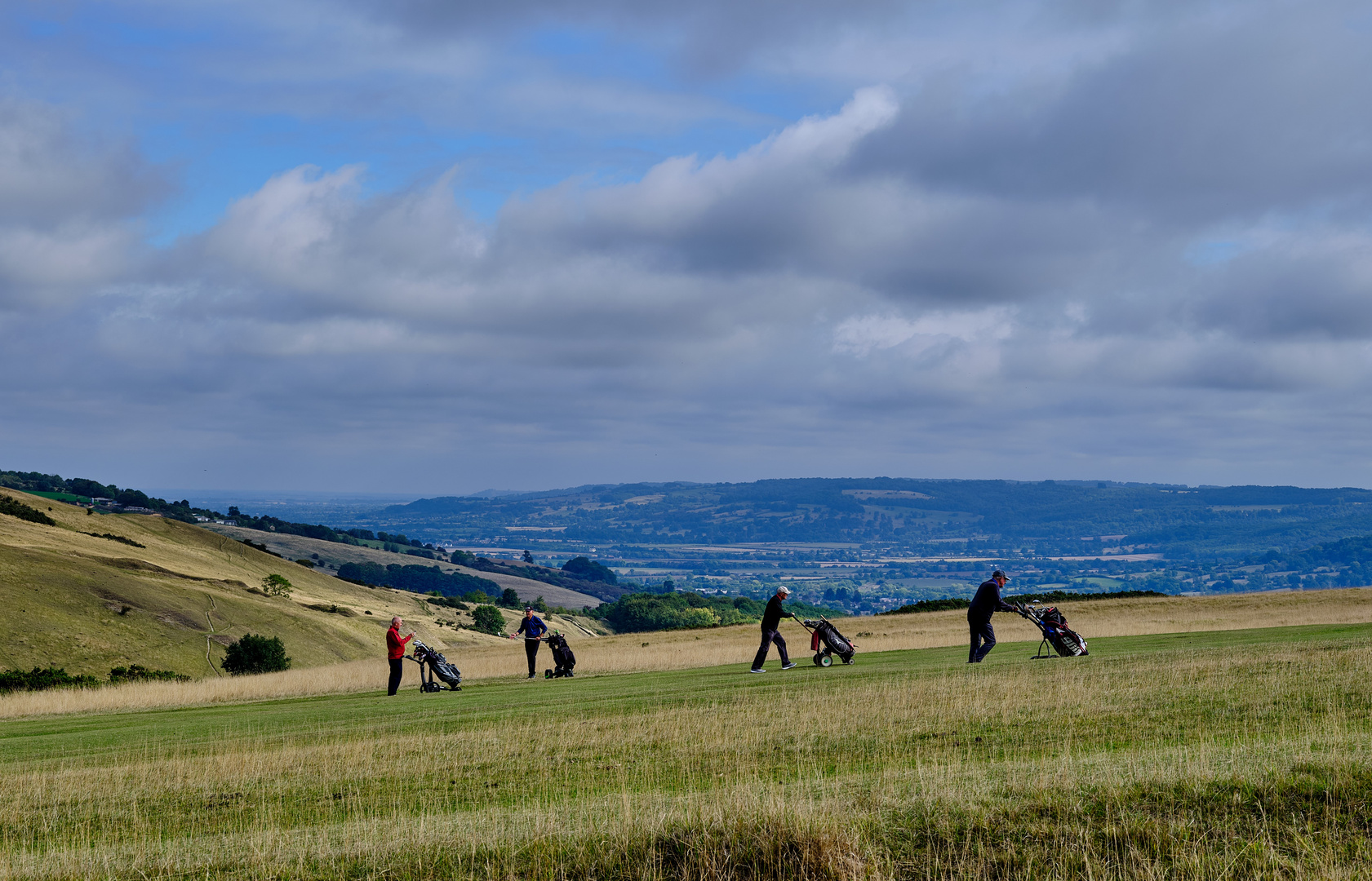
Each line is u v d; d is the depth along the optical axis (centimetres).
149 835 1039
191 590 9562
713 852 779
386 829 934
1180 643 2498
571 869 780
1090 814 784
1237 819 754
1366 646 1747
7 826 1112
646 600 19350
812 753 1187
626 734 1408
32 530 10394
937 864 727
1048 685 1558
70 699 3136
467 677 3106
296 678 3416
